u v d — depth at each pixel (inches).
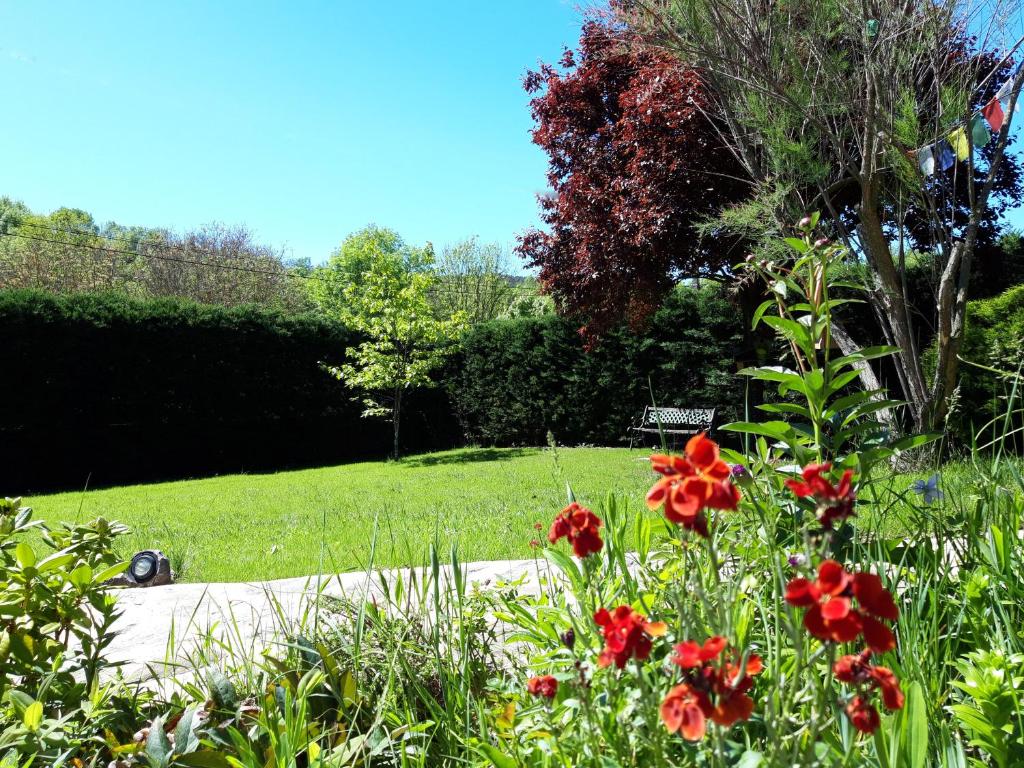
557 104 416.5
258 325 540.4
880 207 287.3
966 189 315.9
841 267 171.3
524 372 571.5
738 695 27.3
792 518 68.4
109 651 104.2
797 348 77.0
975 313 258.2
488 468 424.8
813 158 258.7
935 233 269.3
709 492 30.0
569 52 426.6
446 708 58.5
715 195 333.1
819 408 69.7
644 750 40.7
